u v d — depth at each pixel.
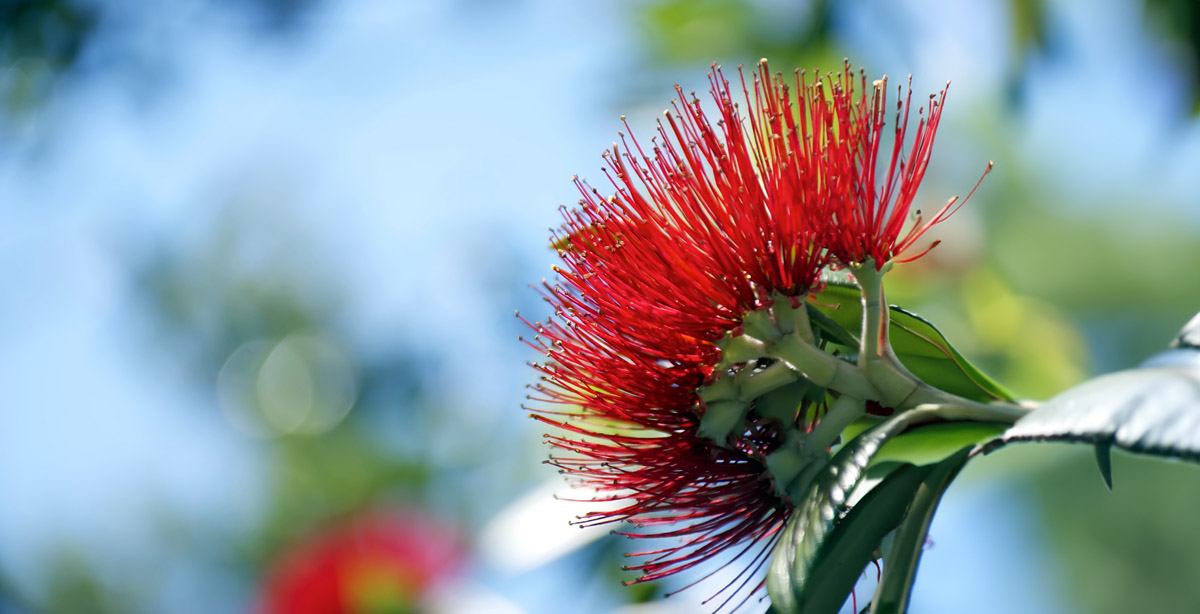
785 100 1.67
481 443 6.29
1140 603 8.14
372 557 4.23
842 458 1.63
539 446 4.04
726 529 1.82
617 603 2.93
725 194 1.67
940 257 3.57
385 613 4.12
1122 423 1.36
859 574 1.59
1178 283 7.50
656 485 1.81
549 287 1.80
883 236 1.67
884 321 1.71
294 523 8.34
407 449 7.11
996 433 1.76
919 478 1.66
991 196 6.36
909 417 1.68
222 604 9.68
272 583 4.59
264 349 8.80
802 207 1.65
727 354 1.70
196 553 9.55
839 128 1.66
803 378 1.76
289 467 8.47
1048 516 8.14
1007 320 3.63
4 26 3.78
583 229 1.74
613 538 2.93
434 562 4.21
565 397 1.84
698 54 3.83
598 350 1.78
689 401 1.77
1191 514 8.17
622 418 1.80
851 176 1.66
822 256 1.71
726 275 1.67
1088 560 8.18
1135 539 8.15
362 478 7.80
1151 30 2.55
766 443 1.80
